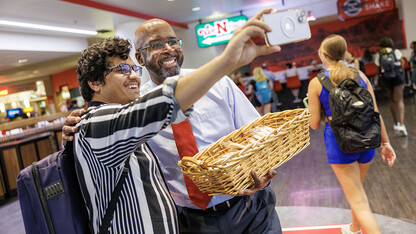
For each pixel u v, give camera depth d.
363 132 2.01
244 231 1.48
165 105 0.81
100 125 0.91
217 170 1.01
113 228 1.04
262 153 1.09
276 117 1.44
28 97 15.62
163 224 1.08
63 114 11.29
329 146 2.19
